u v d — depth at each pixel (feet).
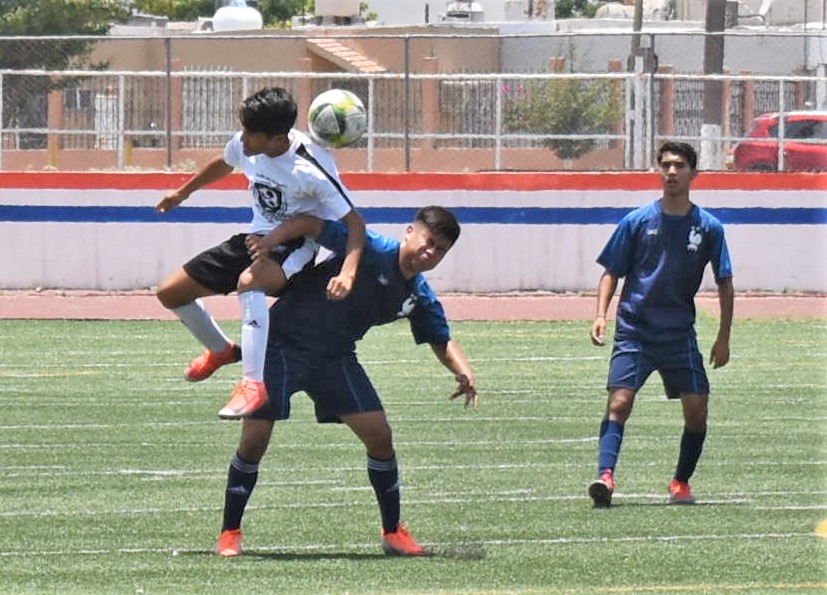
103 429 95.86
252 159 62.90
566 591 55.21
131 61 292.40
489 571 58.54
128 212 174.60
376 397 61.57
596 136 191.31
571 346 140.67
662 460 86.53
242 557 61.41
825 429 97.45
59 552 62.34
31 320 155.22
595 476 81.56
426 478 80.64
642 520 69.31
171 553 62.08
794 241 179.11
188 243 174.91
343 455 87.40
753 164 216.33
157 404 106.42
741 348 139.03
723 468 83.97
